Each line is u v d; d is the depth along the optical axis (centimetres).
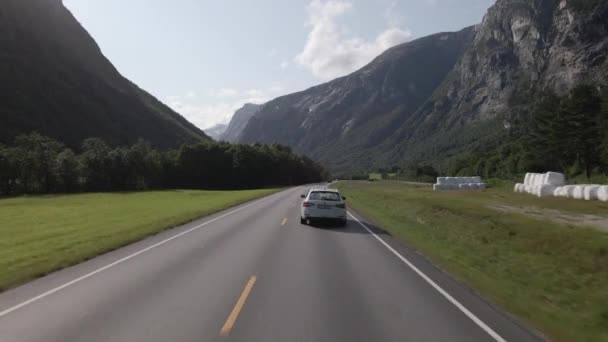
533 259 1265
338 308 694
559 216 2225
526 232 1656
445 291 816
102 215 2475
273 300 734
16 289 823
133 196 5278
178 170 10250
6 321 631
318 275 927
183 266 1016
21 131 12281
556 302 840
